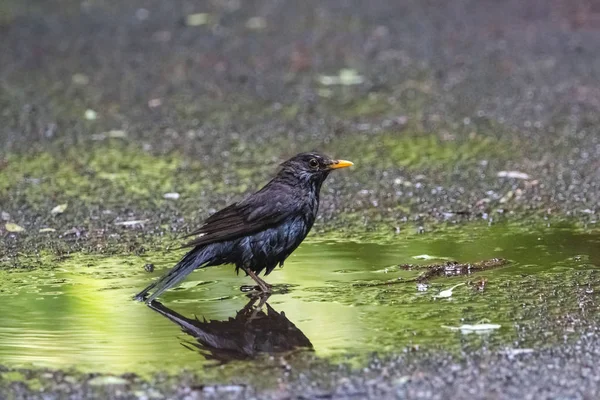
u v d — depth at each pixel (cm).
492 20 2325
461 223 1259
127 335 930
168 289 1070
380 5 2536
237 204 1062
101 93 1909
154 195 1394
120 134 1683
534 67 1961
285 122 1723
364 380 808
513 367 827
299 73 2002
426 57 2061
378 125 1691
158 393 794
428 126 1675
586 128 1623
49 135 1678
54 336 927
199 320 969
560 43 2111
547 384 795
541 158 1495
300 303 1011
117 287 1073
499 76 1919
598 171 1428
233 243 1056
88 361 863
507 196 1349
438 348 870
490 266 1095
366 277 1081
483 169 1462
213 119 1750
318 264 1132
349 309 984
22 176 1483
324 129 1681
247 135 1664
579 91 1809
